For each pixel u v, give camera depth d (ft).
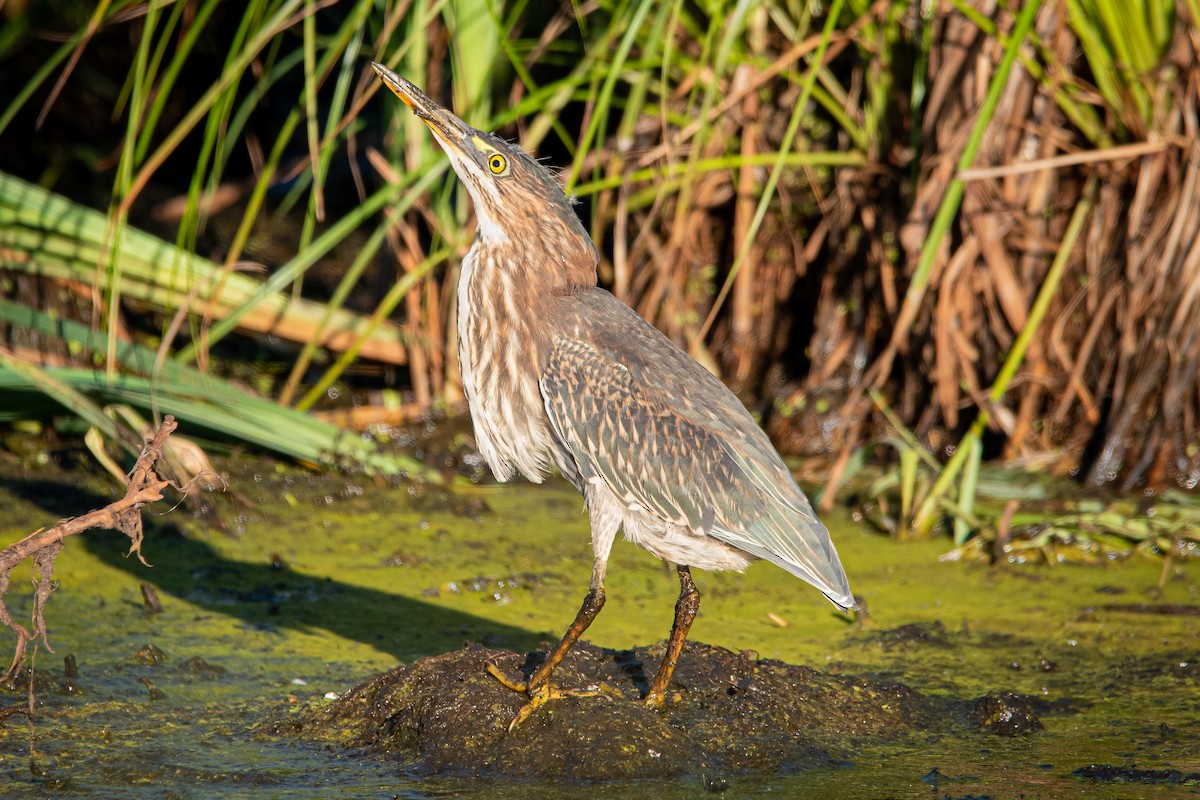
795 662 27.81
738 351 43.50
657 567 34.27
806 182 43.01
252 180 61.11
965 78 37.93
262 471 38.50
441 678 23.93
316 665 26.99
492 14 35.35
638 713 22.82
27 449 38.32
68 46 36.14
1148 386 38.93
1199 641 29.19
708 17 41.91
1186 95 37.58
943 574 33.73
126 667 26.55
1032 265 39.78
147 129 35.96
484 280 25.64
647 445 23.97
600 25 44.32
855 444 41.42
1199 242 37.96
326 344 43.37
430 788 21.50
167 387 37.14
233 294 41.68
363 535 35.45
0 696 24.85
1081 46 39.83
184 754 22.80
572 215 26.21
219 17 58.70
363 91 43.70
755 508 23.79
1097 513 36.17
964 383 40.60
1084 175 40.04
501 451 26.18
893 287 40.81
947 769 22.79
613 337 25.03
